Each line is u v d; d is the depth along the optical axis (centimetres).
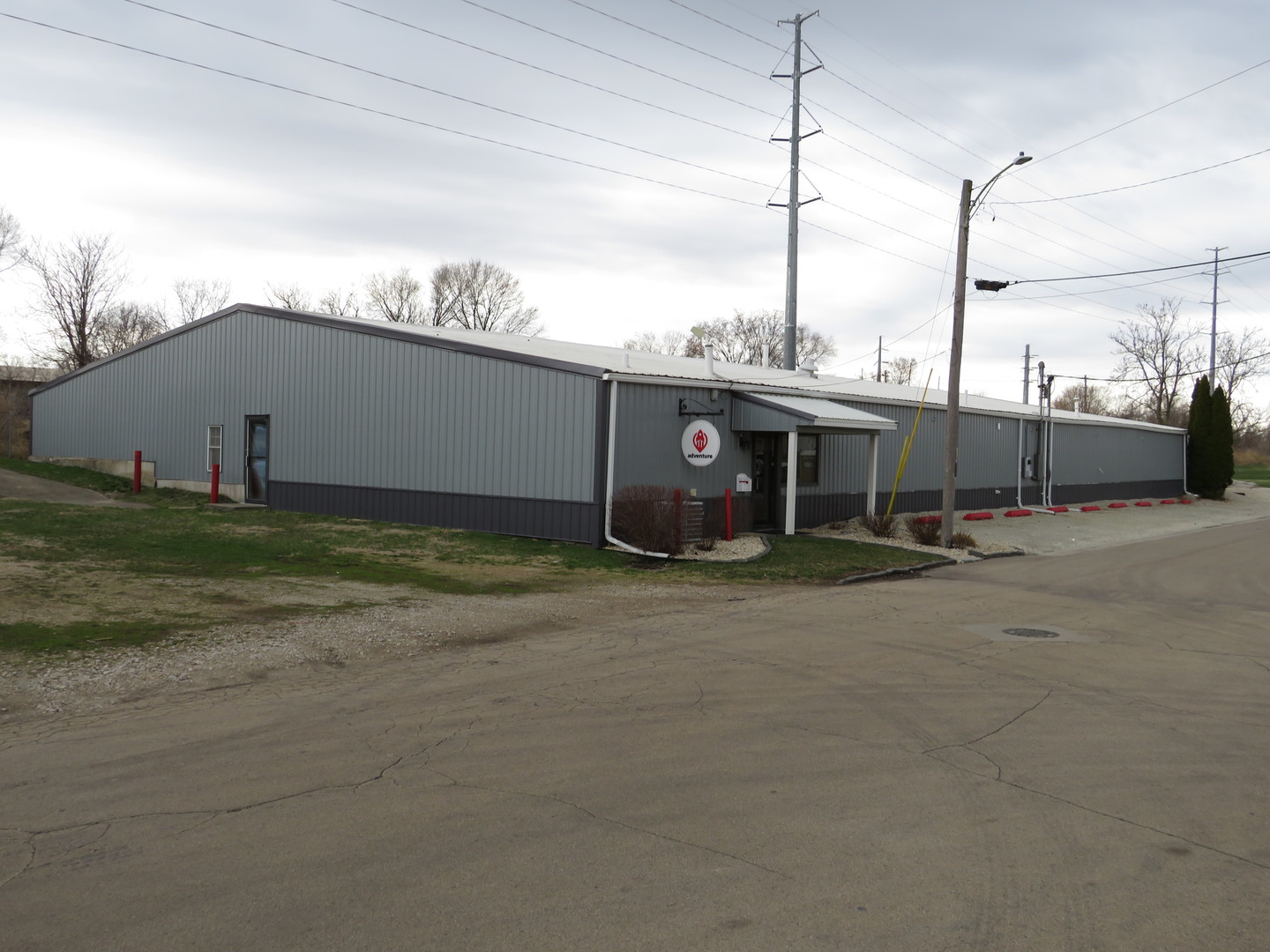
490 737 616
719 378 1977
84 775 536
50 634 864
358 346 2036
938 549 1902
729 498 1798
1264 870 434
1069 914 388
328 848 440
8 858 427
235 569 1300
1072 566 1762
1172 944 365
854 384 2703
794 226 3153
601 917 378
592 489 1652
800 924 375
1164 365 6588
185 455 2464
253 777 536
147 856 430
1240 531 2645
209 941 356
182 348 2481
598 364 1841
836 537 2009
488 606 1125
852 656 899
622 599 1214
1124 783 550
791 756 587
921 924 377
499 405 1786
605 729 638
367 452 2016
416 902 389
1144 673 859
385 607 1079
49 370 4659
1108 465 3747
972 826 480
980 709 714
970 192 1931
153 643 855
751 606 1195
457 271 6081
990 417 3020
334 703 697
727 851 443
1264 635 1077
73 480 2522
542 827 468
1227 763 590
